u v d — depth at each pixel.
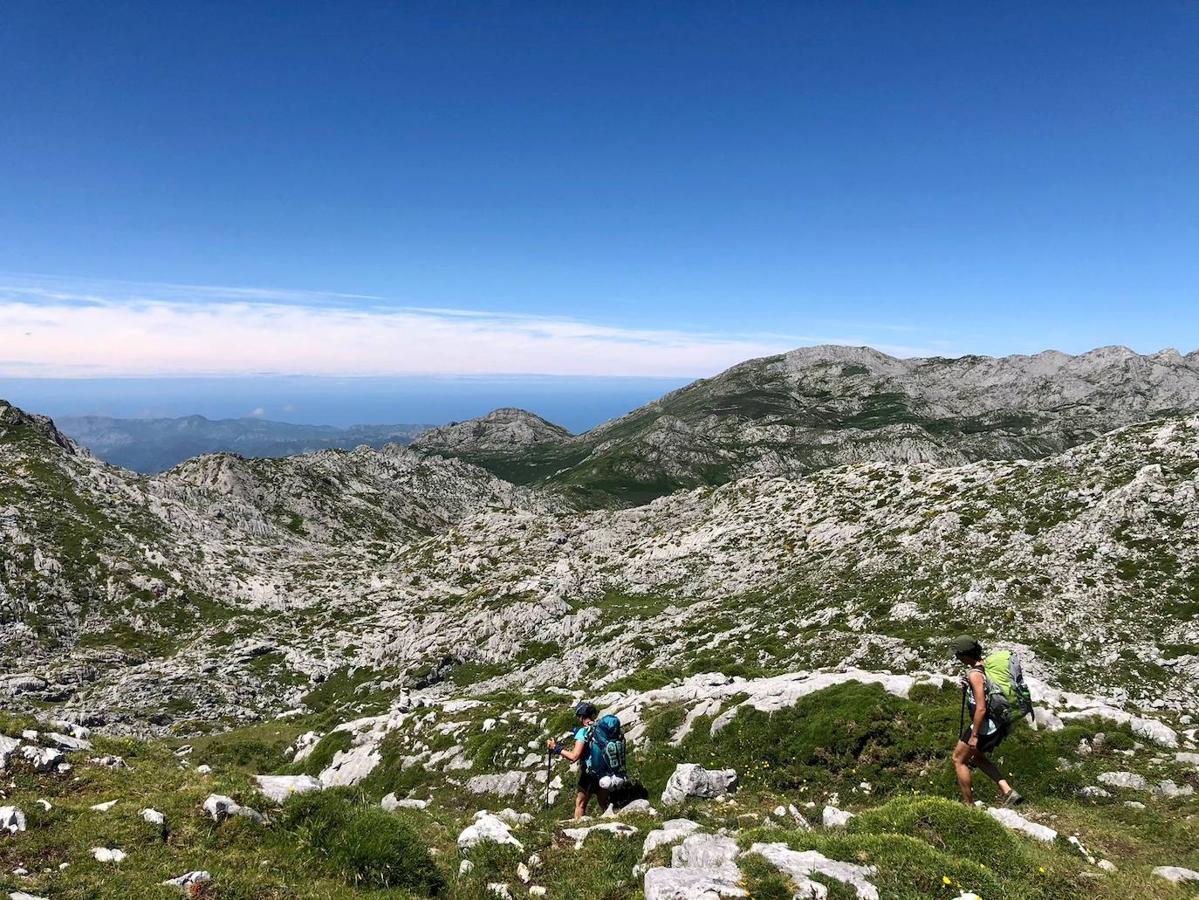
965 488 91.62
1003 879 10.36
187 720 80.31
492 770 31.36
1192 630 46.06
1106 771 19.30
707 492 156.25
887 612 61.44
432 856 13.42
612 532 146.75
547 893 11.94
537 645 90.69
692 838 12.28
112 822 12.22
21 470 153.00
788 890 9.88
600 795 17.33
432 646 96.75
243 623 121.50
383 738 41.25
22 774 14.12
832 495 116.69
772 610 73.44
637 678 46.53
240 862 11.58
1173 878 11.31
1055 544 63.28
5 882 9.87
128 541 141.75
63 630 110.19
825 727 23.47
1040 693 26.12
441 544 175.50
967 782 13.58
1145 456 72.06
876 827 12.17
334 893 11.10
